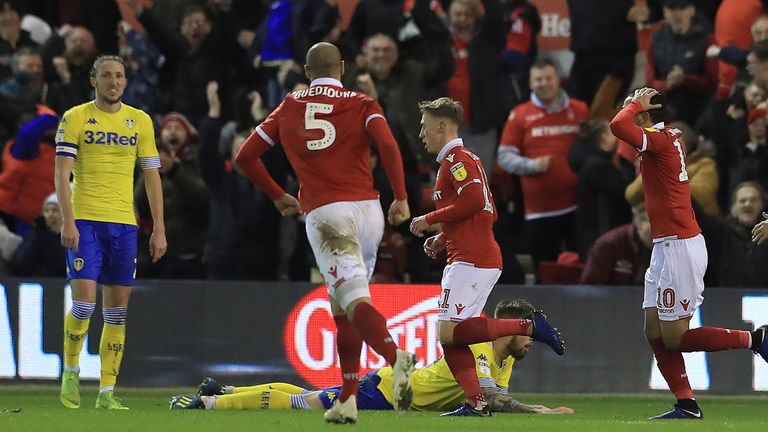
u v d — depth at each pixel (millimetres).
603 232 41844
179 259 41594
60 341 38062
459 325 26844
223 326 38594
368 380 29562
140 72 47719
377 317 22219
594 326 38250
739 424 25344
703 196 40281
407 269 41094
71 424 23781
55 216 40500
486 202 26859
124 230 29641
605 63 47188
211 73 47156
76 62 47438
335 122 23500
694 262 26766
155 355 38594
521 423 24656
